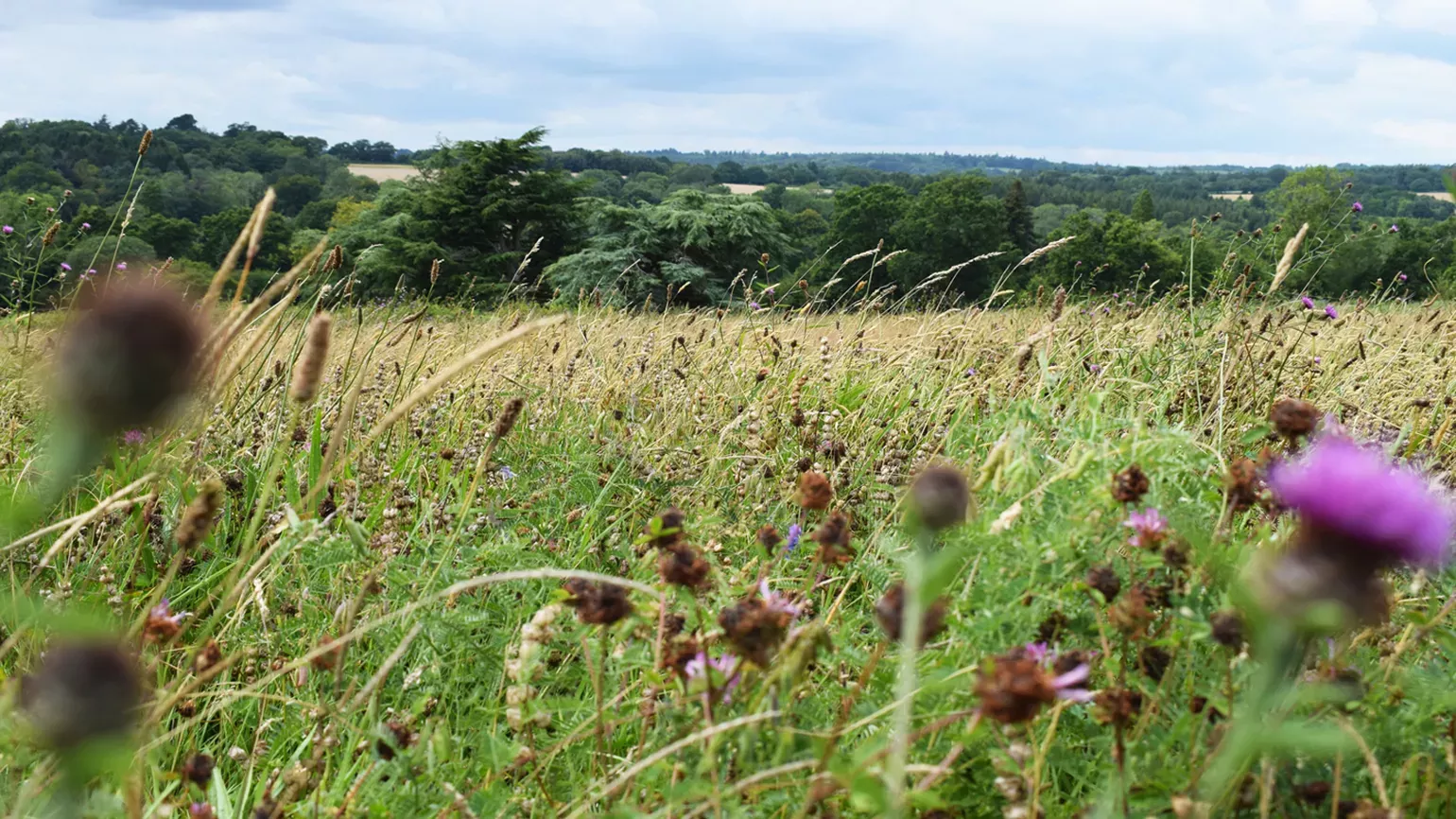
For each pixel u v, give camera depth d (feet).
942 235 176.55
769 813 5.22
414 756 5.51
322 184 331.98
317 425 10.90
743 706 5.15
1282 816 4.91
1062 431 7.47
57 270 15.62
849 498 10.36
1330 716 4.92
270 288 5.45
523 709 5.67
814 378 15.51
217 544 9.66
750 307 20.85
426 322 18.22
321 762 6.29
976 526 5.93
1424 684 5.44
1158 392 12.46
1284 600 3.34
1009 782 4.80
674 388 15.25
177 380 2.41
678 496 11.01
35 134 272.92
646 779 5.37
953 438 10.85
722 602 6.39
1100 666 6.11
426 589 7.18
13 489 2.68
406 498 9.91
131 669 3.07
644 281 108.68
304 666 7.18
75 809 2.99
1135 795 5.04
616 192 349.82
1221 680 5.42
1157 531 5.71
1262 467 6.20
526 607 7.35
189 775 5.56
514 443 12.61
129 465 8.73
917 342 17.17
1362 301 22.89
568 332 19.54
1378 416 12.22
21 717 4.38
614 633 6.10
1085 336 16.11
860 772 3.97
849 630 6.28
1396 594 7.32
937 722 4.86
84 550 8.32
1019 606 5.65
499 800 5.55
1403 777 5.07
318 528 6.59
